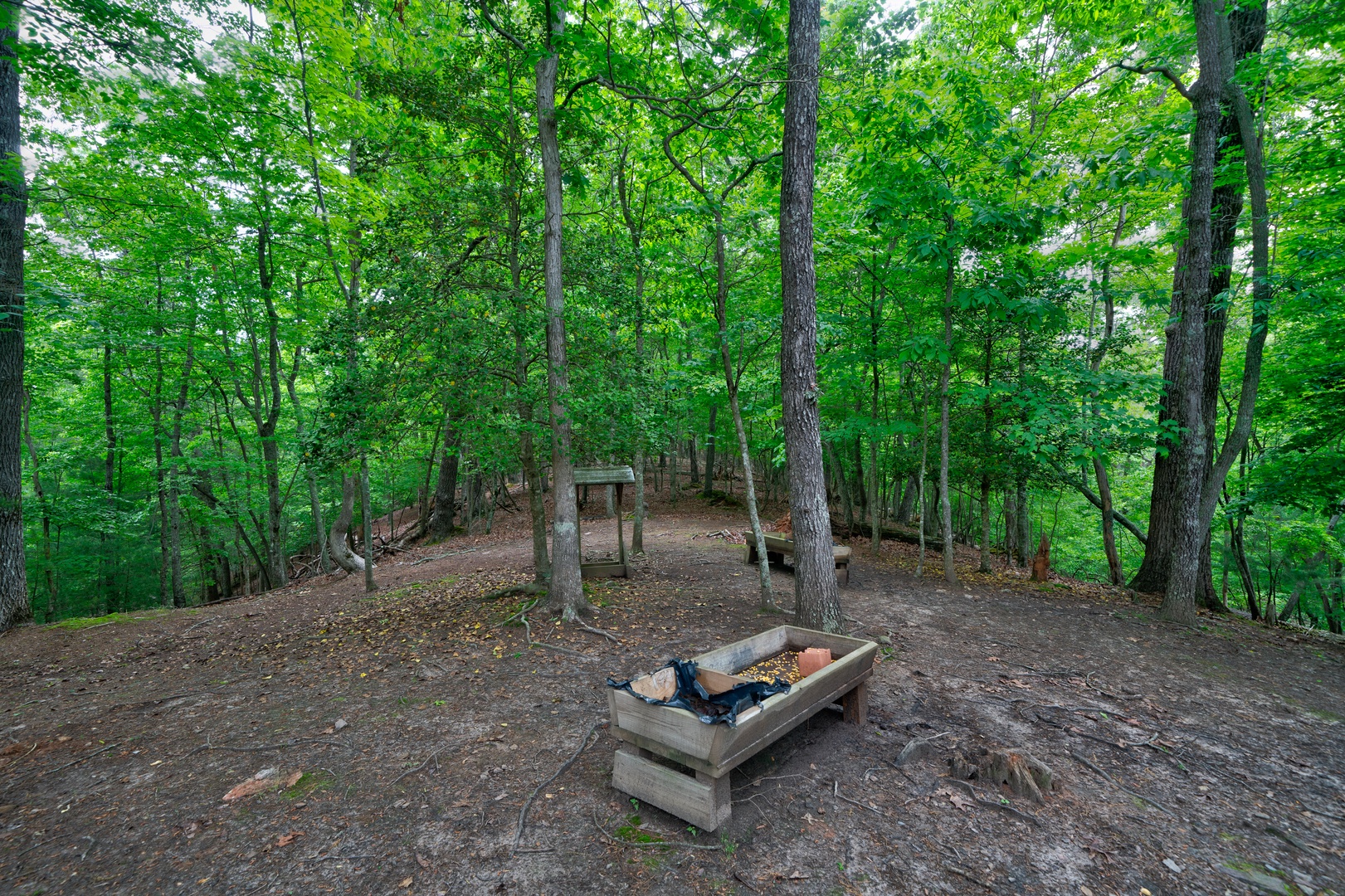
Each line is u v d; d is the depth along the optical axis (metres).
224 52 7.52
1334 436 7.75
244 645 6.93
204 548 16.66
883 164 7.84
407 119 7.66
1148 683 5.01
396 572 11.66
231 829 2.98
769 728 3.04
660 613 6.91
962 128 8.25
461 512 20.05
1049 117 9.04
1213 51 6.54
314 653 6.13
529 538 14.78
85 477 16.55
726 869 2.58
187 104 8.45
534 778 3.35
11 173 7.80
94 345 10.67
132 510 13.62
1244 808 3.15
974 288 7.59
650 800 3.01
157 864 2.73
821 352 10.80
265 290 11.32
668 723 2.89
